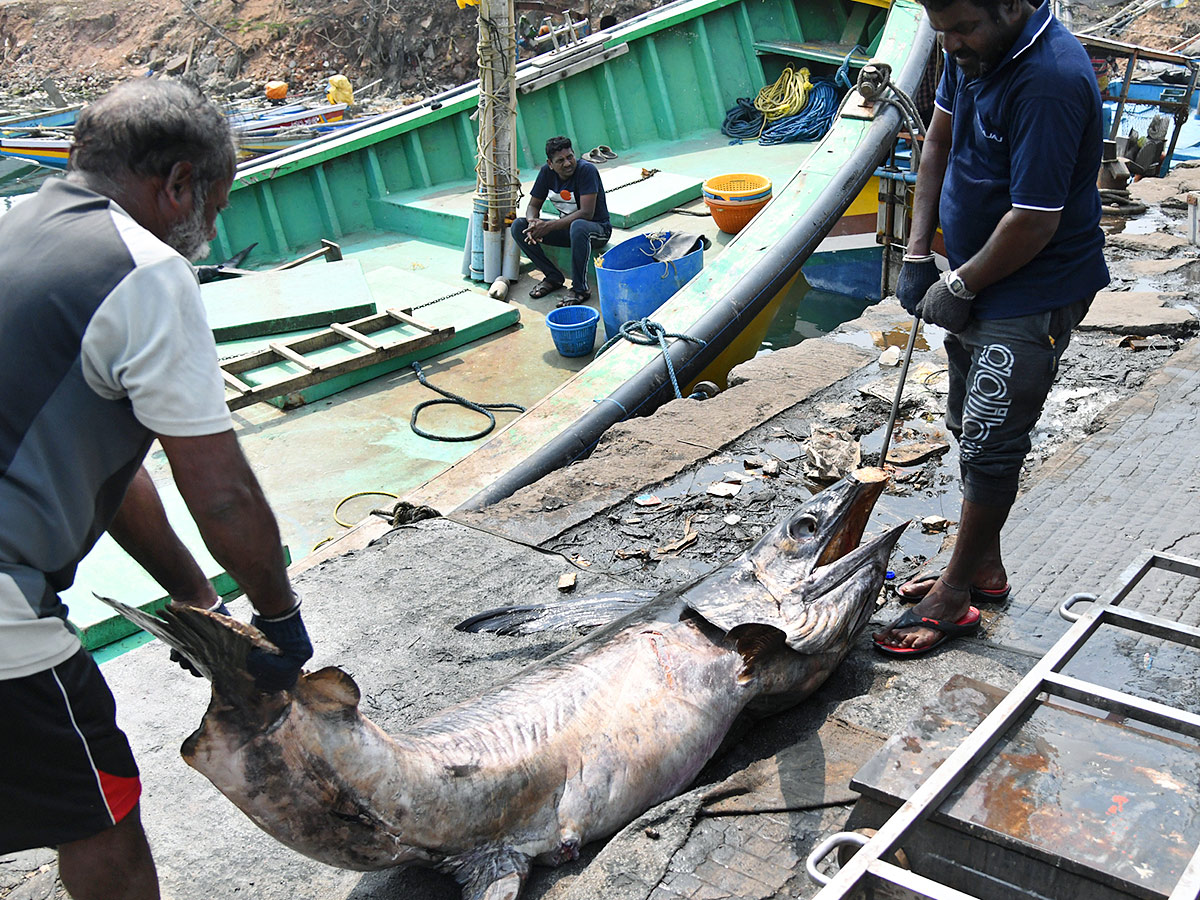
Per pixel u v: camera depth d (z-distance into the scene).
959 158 3.39
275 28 32.91
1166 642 3.63
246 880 3.05
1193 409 5.32
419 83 30.42
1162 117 12.13
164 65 34.88
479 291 11.05
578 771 3.03
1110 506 4.53
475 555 4.69
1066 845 2.21
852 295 11.91
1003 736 2.53
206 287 10.48
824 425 5.81
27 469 2.11
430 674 3.86
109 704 2.38
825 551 3.64
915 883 1.94
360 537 5.88
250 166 12.37
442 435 8.54
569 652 3.43
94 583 6.00
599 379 7.63
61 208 2.15
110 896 2.52
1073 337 6.46
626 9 26.48
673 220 11.42
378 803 2.61
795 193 9.20
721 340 8.18
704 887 2.73
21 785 2.25
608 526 4.95
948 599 3.72
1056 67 3.01
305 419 8.95
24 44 38.09
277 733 2.43
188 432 2.13
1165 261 7.63
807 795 3.04
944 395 6.05
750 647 3.20
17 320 2.06
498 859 2.87
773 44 14.17
